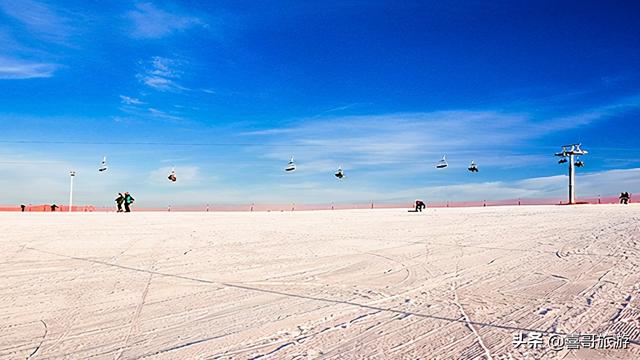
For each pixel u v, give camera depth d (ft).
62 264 42.09
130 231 72.69
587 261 43.73
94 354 19.39
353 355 19.16
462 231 76.43
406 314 25.50
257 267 41.27
